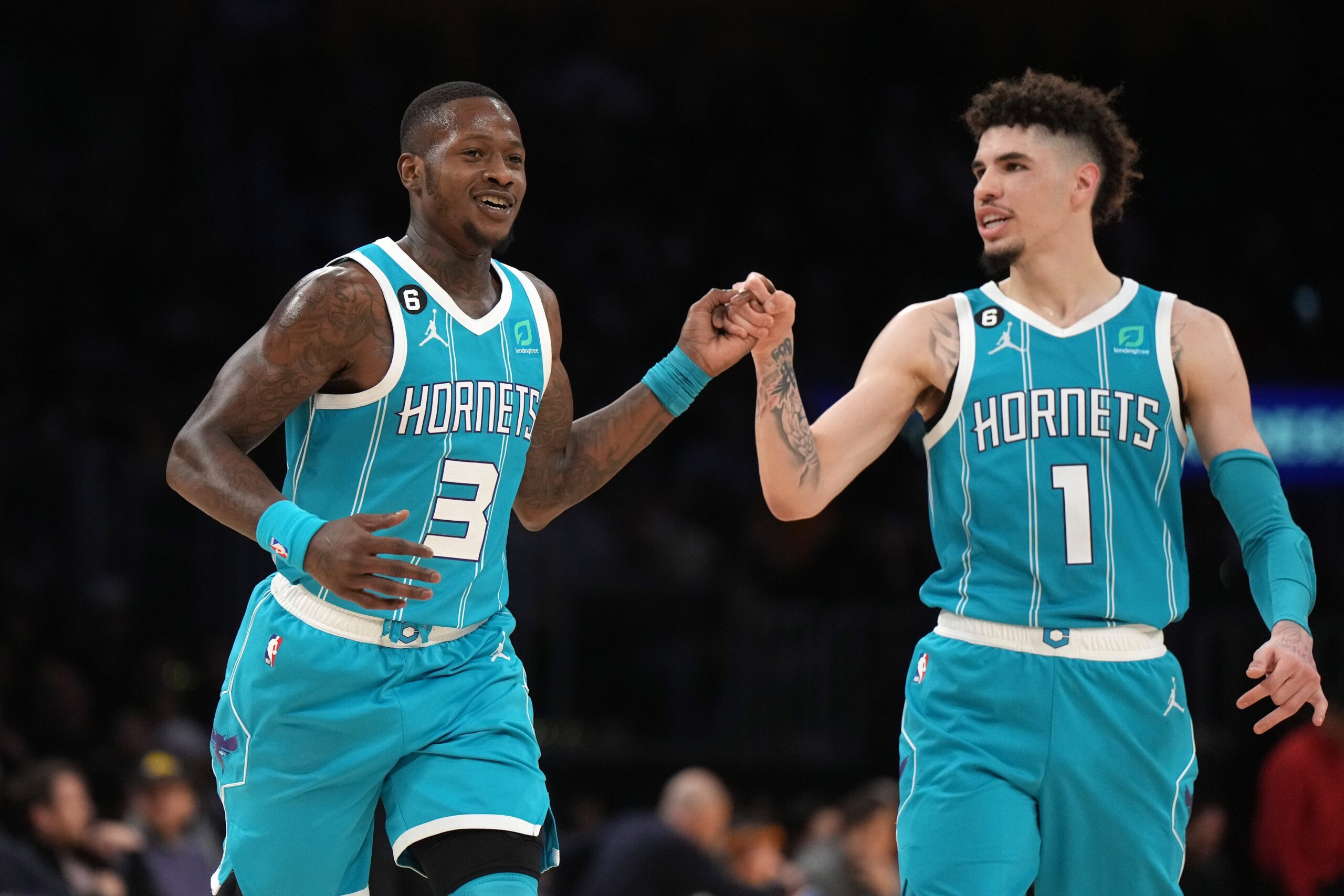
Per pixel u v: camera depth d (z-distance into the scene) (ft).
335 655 12.42
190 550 40.91
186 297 51.24
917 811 12.97
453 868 12.21
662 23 61.72
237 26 57.00
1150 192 57.26
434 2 60.44
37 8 54.75
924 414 13.91
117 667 38.63
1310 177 57.52
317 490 12.62
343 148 56.49
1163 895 13.01
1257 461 13.14
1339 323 52.70
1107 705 12.81
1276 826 28.84
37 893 23.73
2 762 32.50
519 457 13.00
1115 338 13.37
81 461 39.52
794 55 61.62
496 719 12.71
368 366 12.42
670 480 49.75
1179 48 59.82
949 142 59.26
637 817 27.81
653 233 58.08
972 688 12.98
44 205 51.60
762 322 13.57
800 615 41.83
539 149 59.16
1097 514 13.01
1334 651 39.58
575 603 42.11
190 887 27.27
